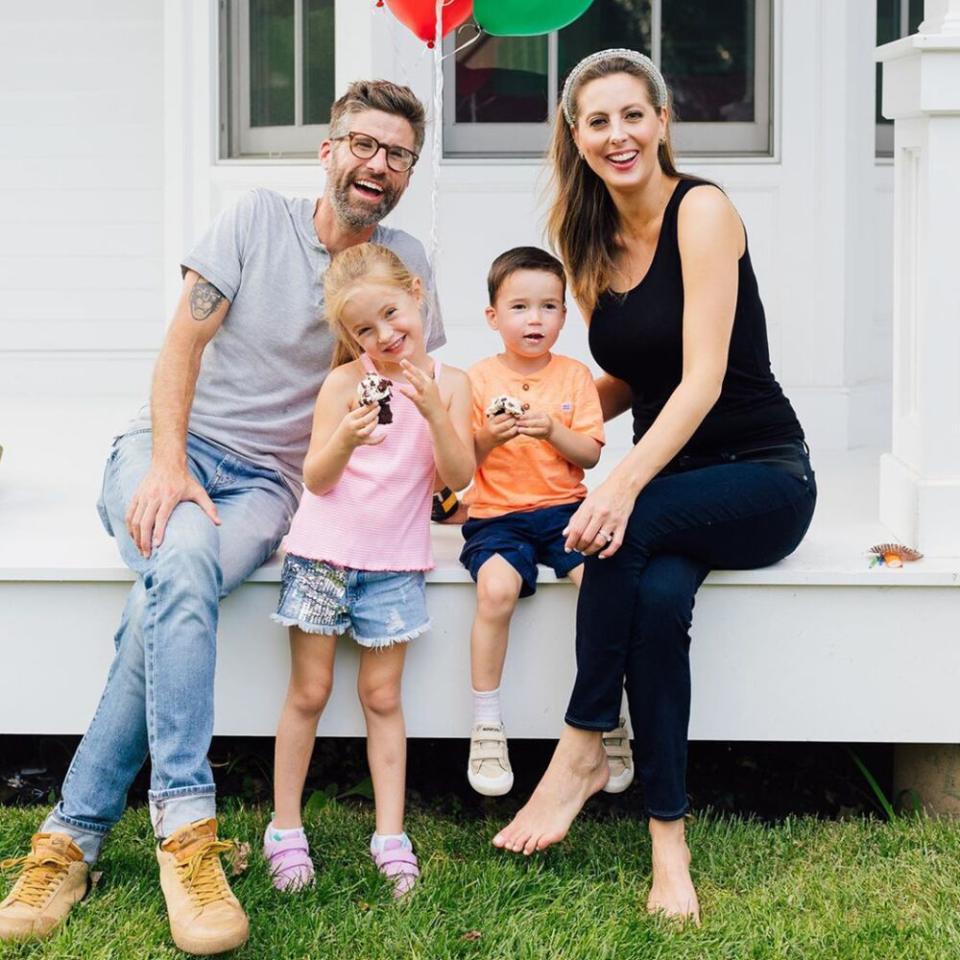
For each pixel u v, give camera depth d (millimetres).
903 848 2824
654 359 2801
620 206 2795
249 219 2795
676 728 2555
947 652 2865
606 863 2742
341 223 2766
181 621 2447
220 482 2824
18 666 2914
